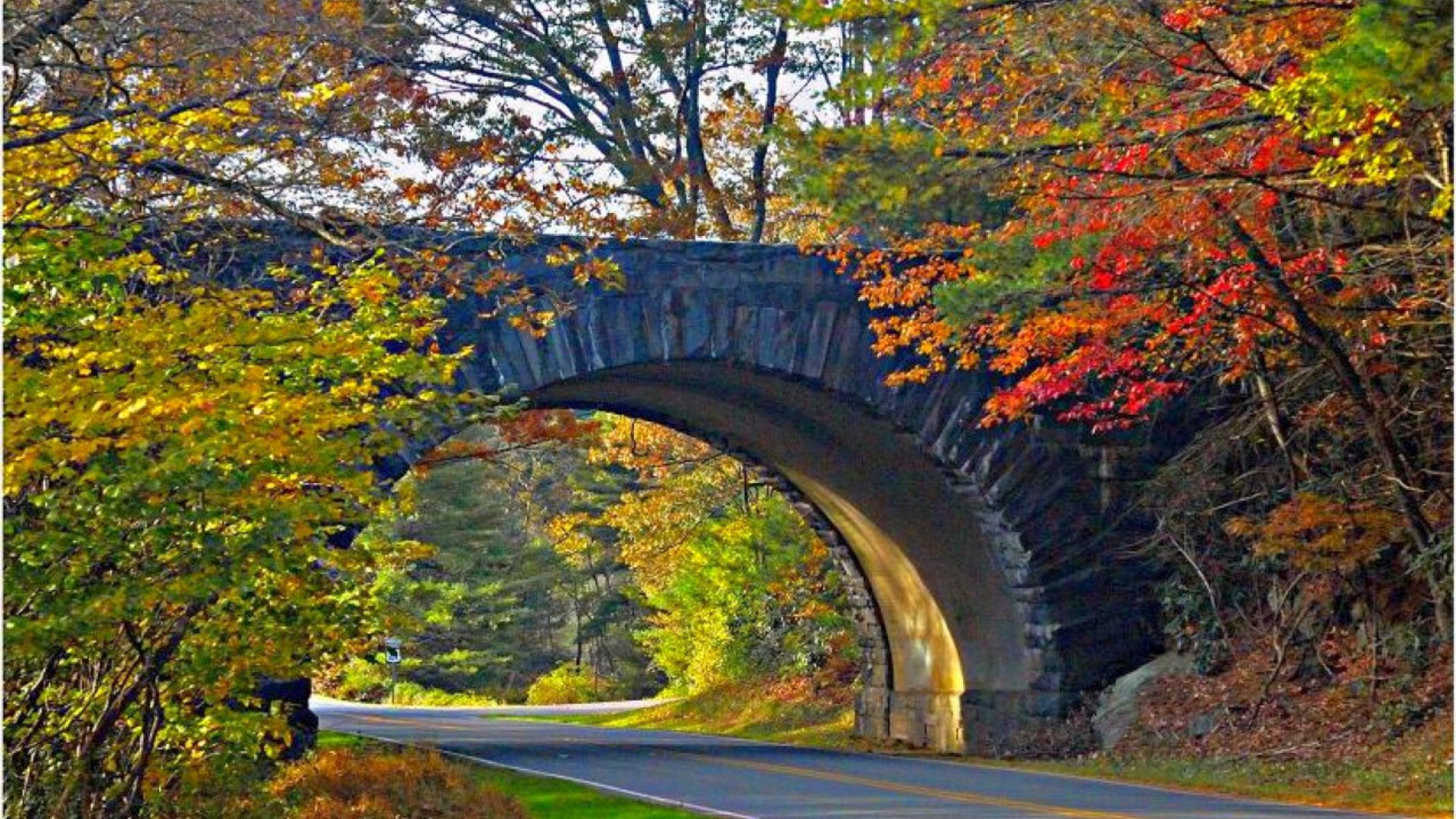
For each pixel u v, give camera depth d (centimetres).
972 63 2055
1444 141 1731
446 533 6944
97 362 1052
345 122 1942
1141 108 1864
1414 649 2408
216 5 1602
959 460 2728
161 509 1003
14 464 942
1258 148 1928
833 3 1766
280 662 1212
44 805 1196
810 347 2619
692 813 1678
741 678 4194
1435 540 2359
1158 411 2803
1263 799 2031
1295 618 2622
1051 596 2803
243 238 1738
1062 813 1731
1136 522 2831
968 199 1927
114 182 1455
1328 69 1380
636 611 7244
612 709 5153
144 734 1209
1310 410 2522
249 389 1012
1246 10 1756
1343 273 2127
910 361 2689
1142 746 2627
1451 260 2012
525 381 2409
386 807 1563
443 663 6962
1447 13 1293
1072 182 2006
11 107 1234
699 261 2552
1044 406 2780
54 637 979
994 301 2128
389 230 1981
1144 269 2238
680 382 2777
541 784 2039
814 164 1859
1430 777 2059
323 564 1307
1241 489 2741
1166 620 2844
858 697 3403
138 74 1578
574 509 6988
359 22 1986
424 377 1233
